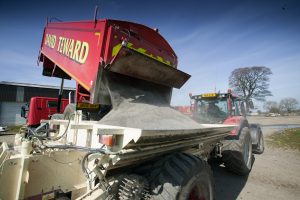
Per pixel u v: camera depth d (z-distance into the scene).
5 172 1.41
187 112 5.86
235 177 4.22
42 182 1.56
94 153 1.56
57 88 20.66
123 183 1.67
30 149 1.59
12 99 19.39
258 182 3.99
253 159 5.82
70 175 1.72
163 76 2.80
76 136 2.02
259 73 44.31
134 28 2.86
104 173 1.58
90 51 2.54
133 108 2.26
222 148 3.91
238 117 4.44
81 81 2.62
